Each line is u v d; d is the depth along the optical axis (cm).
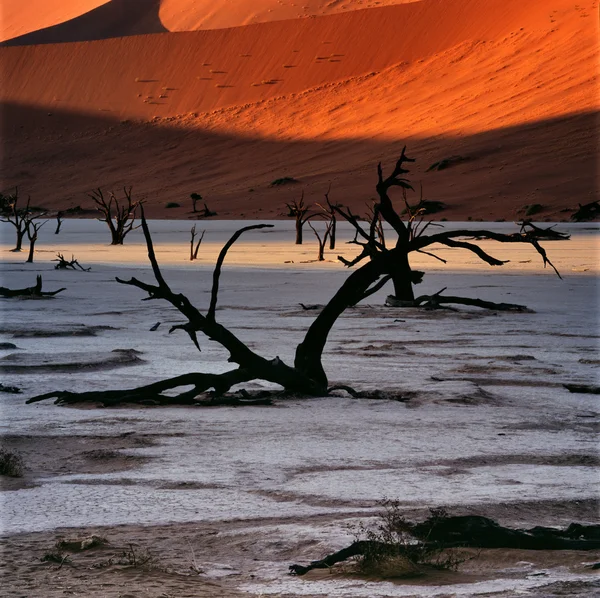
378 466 1858
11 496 1609
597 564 1154
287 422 2356
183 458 1927
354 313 5350
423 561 1189
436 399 2689
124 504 1548
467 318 5144
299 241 15062
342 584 1112
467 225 19975
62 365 3238
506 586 1081
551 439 2158
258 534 1342
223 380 2709
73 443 2100
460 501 1555
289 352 3691
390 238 15775
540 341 4188
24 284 7525
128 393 2658
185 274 8525
